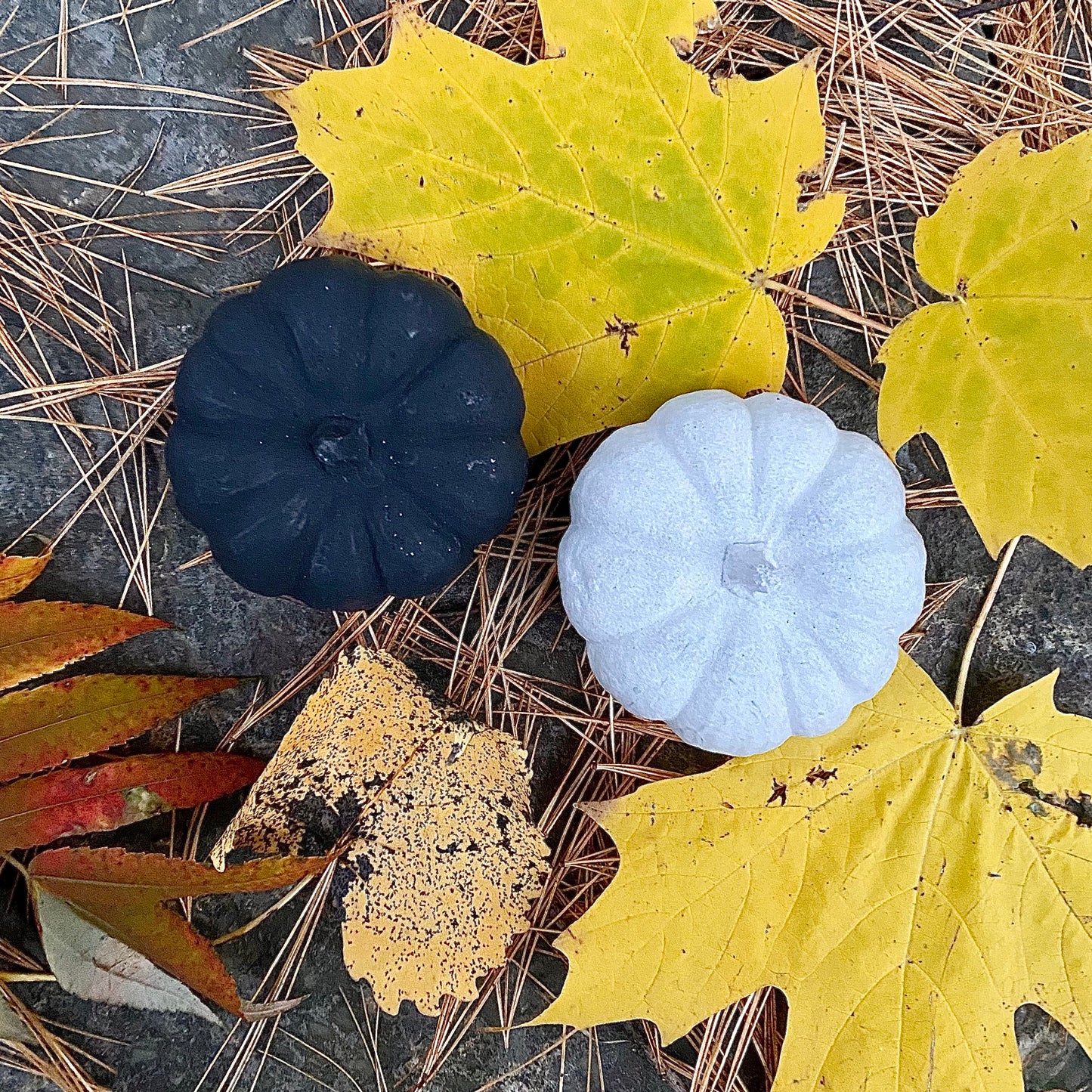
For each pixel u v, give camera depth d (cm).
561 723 28
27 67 25
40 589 26
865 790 25
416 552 23
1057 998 24
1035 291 23
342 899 25
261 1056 27
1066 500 24
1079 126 26
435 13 25
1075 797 25
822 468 23
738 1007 27
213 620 27
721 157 22
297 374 22
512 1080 28
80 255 26
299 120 22
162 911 23
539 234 23
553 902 27
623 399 24
